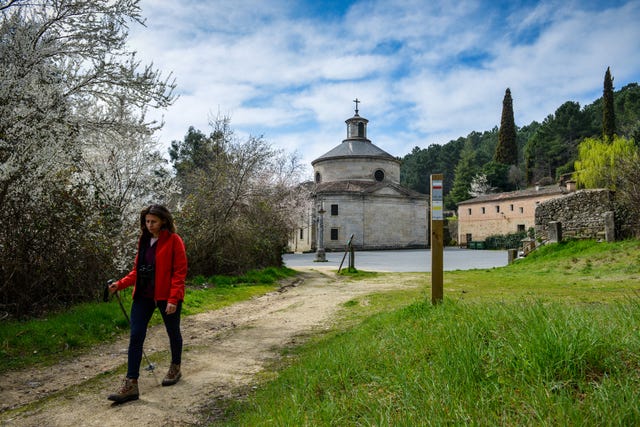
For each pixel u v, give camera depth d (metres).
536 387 2.47
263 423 3.04
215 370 5.34
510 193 59.25
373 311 9.02
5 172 6.76
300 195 25.77
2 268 7.29
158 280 4.66
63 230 8.02
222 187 15.81
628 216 17.81
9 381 4.98
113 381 4.96
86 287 8.73
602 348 2.78
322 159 60.97
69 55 8.70
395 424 2.37
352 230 55.44
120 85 9.38
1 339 6.10
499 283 13.51
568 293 9.46
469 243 58.53
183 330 7.78
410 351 3.79
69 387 4.78
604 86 60.97
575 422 2.04
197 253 14.54
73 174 9.17
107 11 8.88
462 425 2.21
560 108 75.06
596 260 15.95
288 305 10.73
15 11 8.05
